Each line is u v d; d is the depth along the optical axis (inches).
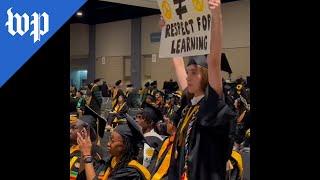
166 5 87.5
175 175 83.7
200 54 79.6
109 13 810.2
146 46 828.0
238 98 249.9
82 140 119.8
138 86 837.8
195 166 79.4
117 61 885.2
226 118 78.4
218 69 77.7
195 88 82.6
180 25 84.3
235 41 668.1
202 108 78.9
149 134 172.2
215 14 76.2
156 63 810.2
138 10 780.6
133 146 107.9
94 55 930.1
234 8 669.3
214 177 78.8
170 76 784.9
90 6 718.5
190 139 81.0
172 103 365.1
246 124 208.5
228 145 80.0
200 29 79.5
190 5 81.2
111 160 112.3
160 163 105.0
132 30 851.4
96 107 410.6
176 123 94.3
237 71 663.8
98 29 924.0
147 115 178.1
